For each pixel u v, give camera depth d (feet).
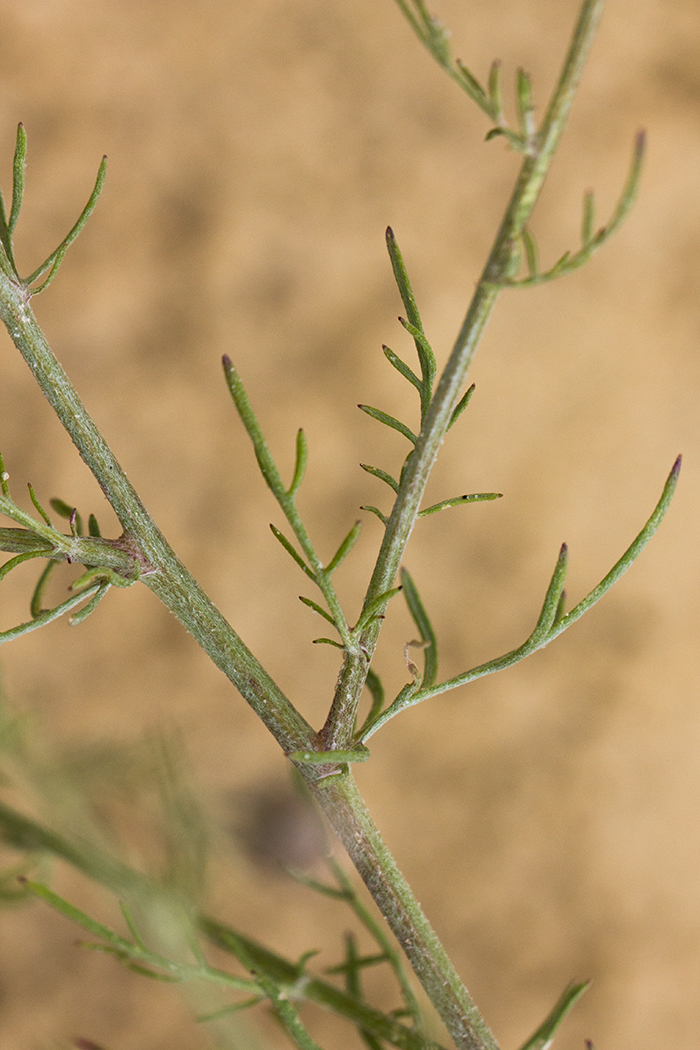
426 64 2.55
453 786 2.24
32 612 0.82
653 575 2.28
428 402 0.79
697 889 2.18
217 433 2.39
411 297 0.79
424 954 0.81
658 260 2.41
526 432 2.35
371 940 2.06
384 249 2.45
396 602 2.29
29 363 0.80
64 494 2.36
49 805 0.93
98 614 2.27
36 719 0.95
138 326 2.48
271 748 2.21
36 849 0.93
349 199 2.49
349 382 2.38
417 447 0.78
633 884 2.19
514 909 2.19
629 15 2.51
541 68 2.52
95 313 2.48
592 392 2.36
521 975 2.16
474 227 2.45
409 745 2.26
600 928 2.17
